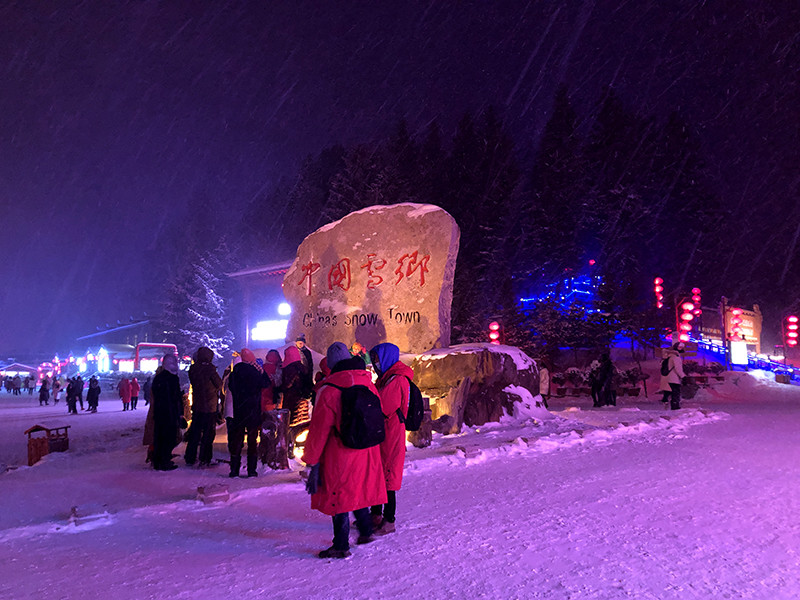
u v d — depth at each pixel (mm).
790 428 11219
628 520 4992
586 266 54531
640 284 53188
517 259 56438
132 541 4727
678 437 10078
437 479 7094
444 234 14445
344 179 57500
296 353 9133
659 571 3760
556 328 35812
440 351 13242
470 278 46406
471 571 3828
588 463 7828
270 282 40844
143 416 24938
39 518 5703
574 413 14359
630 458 8109
